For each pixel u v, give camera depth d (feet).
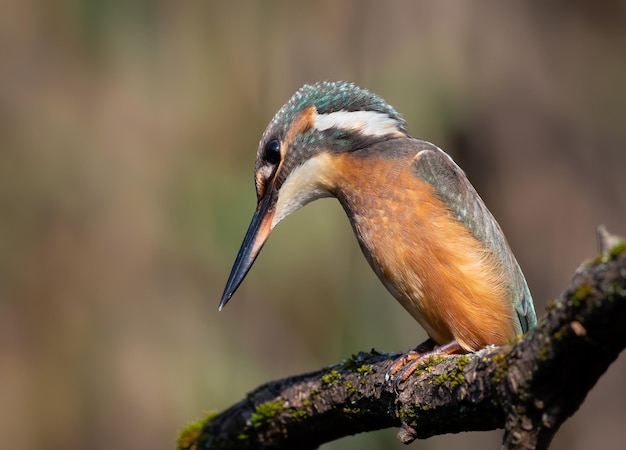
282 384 21.47
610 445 41.06
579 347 13.70
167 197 37.76
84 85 38.99
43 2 39.63
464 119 39.24
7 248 37.86
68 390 37.06
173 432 35.58
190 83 38.63
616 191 41.75
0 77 38.99
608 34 43.01
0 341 37.45
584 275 13.44
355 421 20.15
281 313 36.11
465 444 38.55
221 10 38.91
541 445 14.62
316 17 38.86
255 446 22.02
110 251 37.70
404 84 37.68
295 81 38.55
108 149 38.32
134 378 36.35
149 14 38.50
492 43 40.37
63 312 37.63
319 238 35.70
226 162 37.96
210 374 35.78
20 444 36.81
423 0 38.78
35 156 38.32
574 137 41.88
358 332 35.76
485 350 16.57
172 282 36.99
